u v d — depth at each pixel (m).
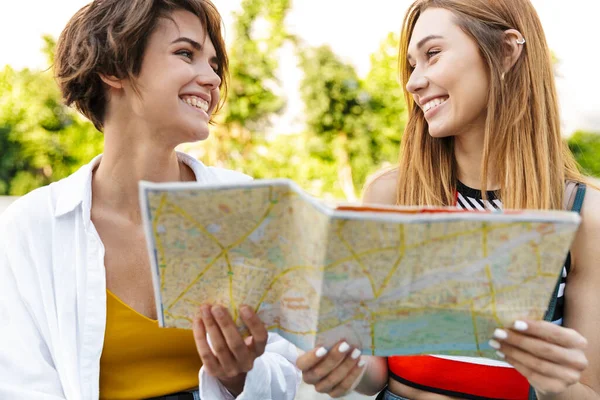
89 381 1.93
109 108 2.05
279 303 1.56
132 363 2.01
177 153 2.24
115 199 2.08
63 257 2.00
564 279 1.88
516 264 1.39
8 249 2.02
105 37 1.98
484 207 1.98
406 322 1.48
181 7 1.98
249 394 1.83
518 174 1.92
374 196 2.18
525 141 1.94
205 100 2.03
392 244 1.36
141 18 1.93
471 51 1.90
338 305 1.46
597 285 1.84
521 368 1.51
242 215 1.42
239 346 1.59
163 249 1.45
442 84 1.90
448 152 2.06
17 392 1.90
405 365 1.94
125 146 2.05
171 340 2.01
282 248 1.47
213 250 1.47
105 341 1.98
